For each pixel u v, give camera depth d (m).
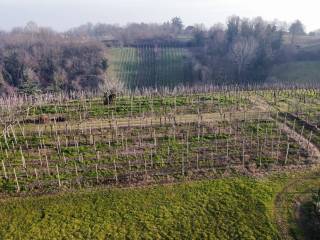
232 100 62.53
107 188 37.97
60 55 140.75
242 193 37.12
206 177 39.66
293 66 134.75
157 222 33.50
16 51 142.25
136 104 59.88
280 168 41.34
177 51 162.88
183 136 47.88
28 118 54.56
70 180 39.06
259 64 138.75
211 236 31.92
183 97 64.56
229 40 164.50
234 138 47.31
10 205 35.53
